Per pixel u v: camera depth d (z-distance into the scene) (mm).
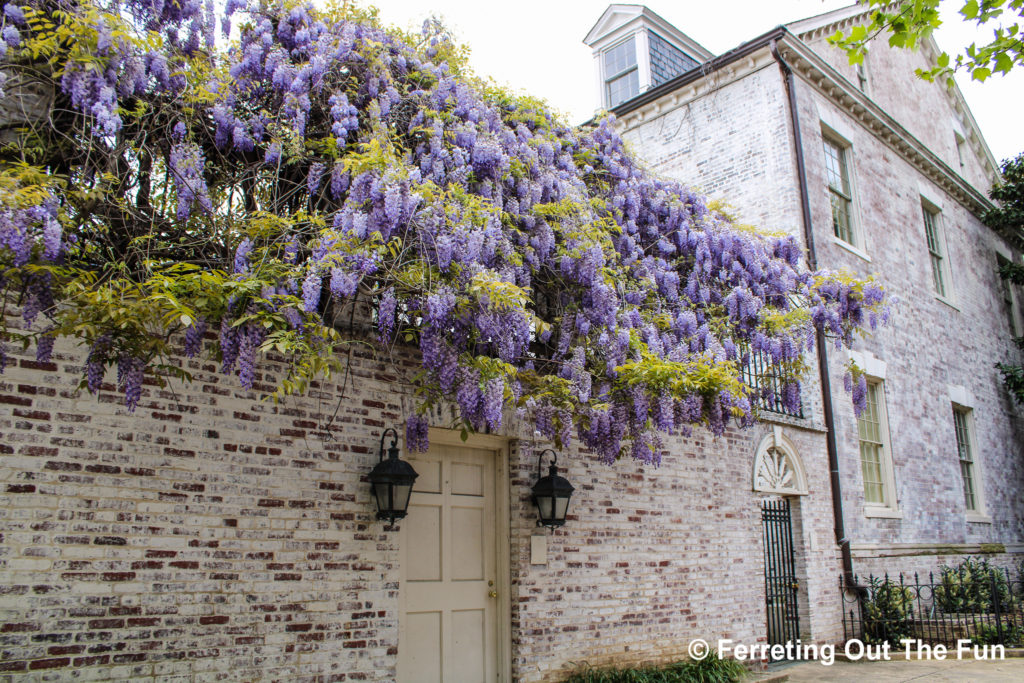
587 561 6770
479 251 4945
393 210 4594
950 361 13883
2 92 4051
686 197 7945
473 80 6461
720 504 8242
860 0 5945
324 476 5148
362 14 5801
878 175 13047
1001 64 5906
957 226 15695
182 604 4375
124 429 4352
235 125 4922
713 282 7656
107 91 4289
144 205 4648
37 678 3846
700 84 11992
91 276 4020
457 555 6086
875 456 11438
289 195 5078
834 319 7898
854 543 10203
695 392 6023
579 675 6422
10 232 3607
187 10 5008
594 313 6121
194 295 4035
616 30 14859
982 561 12312
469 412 4820
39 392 4105
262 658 4629
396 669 5281
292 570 4867
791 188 10633
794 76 11320
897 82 15094
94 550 4129
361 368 5512
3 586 3828
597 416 5859
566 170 6984
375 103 5250
